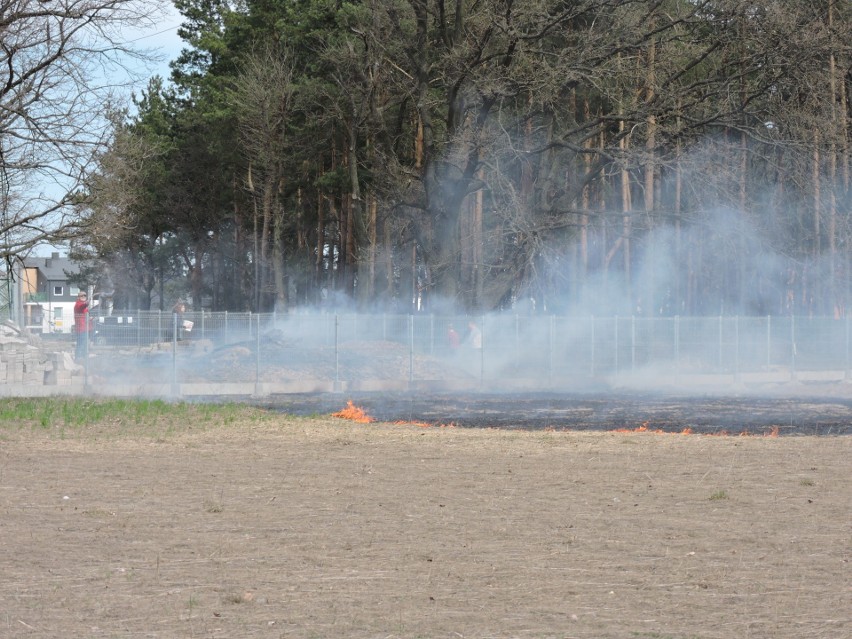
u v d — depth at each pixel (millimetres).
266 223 72750
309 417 25375
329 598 8320
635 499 12898
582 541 10445
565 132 46938
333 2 56594
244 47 68688
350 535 10711
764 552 9969
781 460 16797
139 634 7371
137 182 46375
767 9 43531
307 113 62469
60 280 160000
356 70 53312
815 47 44125
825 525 11266
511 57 44125
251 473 15156
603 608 8055
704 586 8703
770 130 47469
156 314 36469
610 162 48500
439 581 8867
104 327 35656
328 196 75000
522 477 14766
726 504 12539
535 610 7988
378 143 57844
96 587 8641
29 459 16672
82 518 11594
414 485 14008
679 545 10273
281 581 8867
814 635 7371
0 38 31125
